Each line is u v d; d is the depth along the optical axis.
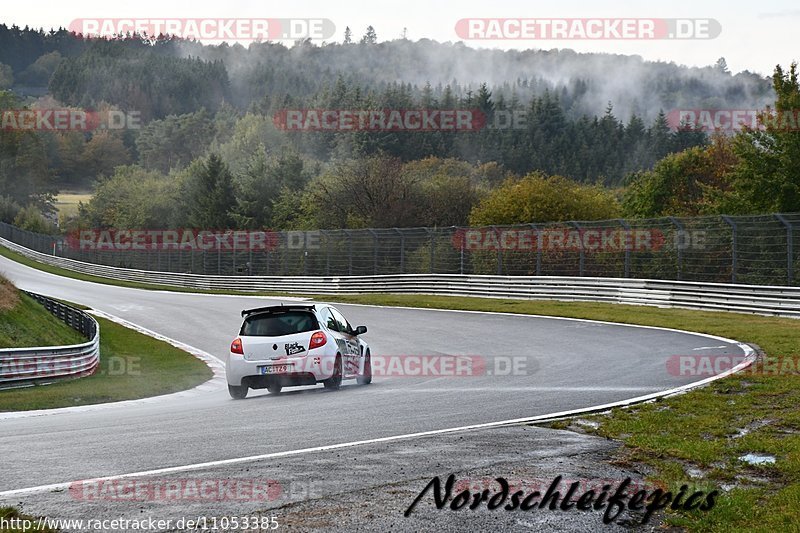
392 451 10.45
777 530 7.30
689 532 7.52
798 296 33.03
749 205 57.44
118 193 128.38
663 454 10.34
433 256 55.59
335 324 19.84
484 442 11.04
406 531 7.27
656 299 40.31
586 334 30.75
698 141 171.50
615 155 170.25
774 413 12.88
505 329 34.41
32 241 114.69
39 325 35.19
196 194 105.31
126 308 55.22
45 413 18.00
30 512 7.67
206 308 53.66
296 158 103.69
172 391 23.55
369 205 79.00
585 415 13.22
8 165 175.00
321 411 14.66
